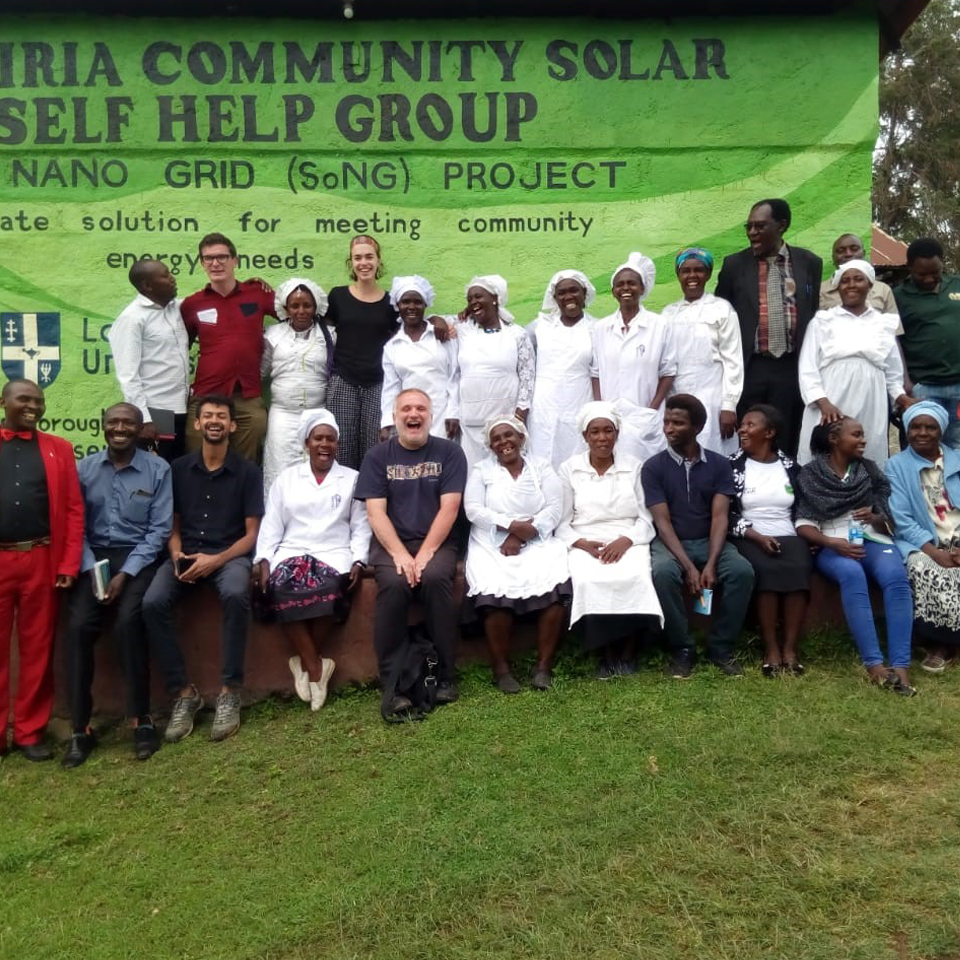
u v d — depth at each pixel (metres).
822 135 7.41
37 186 7.32
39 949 4.01
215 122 7.33
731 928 3.81
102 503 5.79
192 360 7.25
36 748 5.65
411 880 4.14
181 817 4.89
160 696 6.09
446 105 7.39
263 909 4.11
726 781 4.64
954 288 6.91
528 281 7.48
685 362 6.55
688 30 7.38
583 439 6.51
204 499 5.93
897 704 5.26
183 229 7.38
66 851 4.70
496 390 6.50
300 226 7.40
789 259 6.60
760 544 5.76
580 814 4.46
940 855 4.12
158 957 3.92
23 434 5.65
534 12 7.34
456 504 5.80
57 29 7.27
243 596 5.67
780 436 6.05
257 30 7.32
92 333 7.38
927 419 5.92
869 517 5.78
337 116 7.37
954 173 23.05
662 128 7.42
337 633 5.98
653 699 5.40
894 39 7.81
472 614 5.79
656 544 5.86
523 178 7.43
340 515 5.93
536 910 3.96
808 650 5.90
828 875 4.03
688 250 6.60
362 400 6.66
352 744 5.31
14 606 5.68
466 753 5.06
